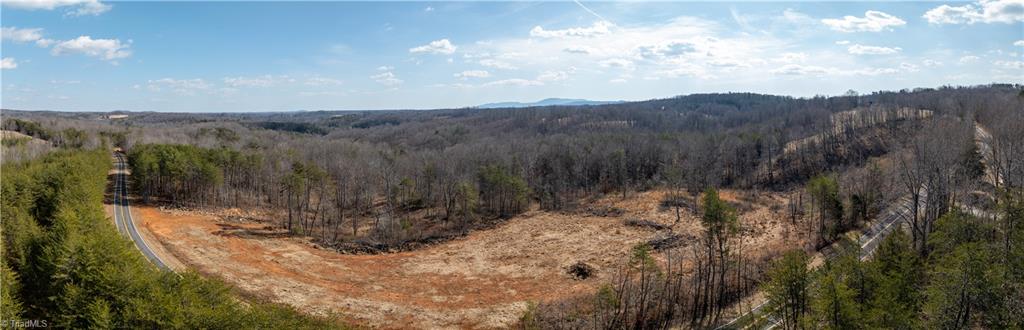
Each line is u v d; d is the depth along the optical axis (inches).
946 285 1381.6
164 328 1307.8
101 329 1302.9
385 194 5014.8
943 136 3169.3
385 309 2222.0
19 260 1722.4
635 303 2192.4
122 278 1424.7
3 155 4370.1
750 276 2401.6
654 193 4495.6
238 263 2628.0
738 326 1982.0
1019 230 1599.4
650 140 5895.7
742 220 3518.7
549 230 3531.0
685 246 3036.4
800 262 1606.8
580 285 2527.1
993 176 3331.7
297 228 3444.9
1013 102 4707.2
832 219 3171.8
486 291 2481.5
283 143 7308.1
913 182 2908.5
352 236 3508.9
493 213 4133.9
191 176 3961.6
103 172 4097.0
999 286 1326.3
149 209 3649.1
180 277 1665.8
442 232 3599.9
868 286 1533.0
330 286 2469.2
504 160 4965.6
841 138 5910.4
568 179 5044.3
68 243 1529.3
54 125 7780.5
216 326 1358.3
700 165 4864.7
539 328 2044.8
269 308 1601.9
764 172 5502.0
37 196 2741.1
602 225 3585.1
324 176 4183.1
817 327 1457.9
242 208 4092.0
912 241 2463.1
